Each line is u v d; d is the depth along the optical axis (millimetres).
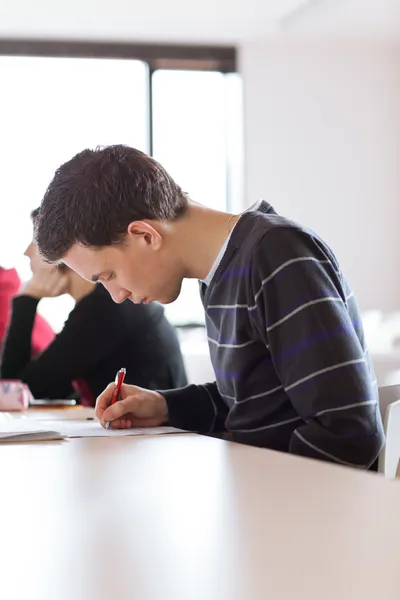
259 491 699
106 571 466
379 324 5332
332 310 1268
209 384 1667
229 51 7113
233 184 7195
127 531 563
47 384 2516
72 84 6879
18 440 1207
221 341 1464
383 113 7344
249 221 1406
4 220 6695
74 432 1349
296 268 1292
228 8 6355
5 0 6016
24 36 6746
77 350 2500
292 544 511
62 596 424
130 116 6988
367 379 1255
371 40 7219
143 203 1417
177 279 1498
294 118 7223
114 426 1470
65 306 6230
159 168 1470
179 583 439
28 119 6789
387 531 538
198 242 1473
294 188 7227
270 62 7184
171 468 860
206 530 558
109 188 1405
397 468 1457
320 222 7266
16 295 2822
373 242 7340
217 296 1448
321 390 1229
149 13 6379
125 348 2502
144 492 716
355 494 671
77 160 1458
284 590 420
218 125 7172
